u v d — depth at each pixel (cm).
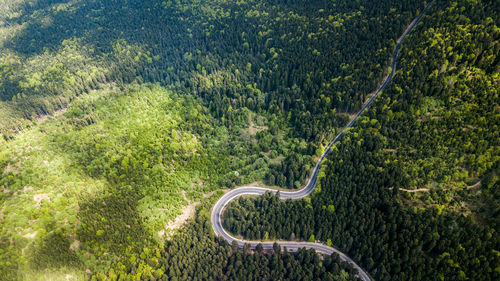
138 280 13862
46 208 15175
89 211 15625
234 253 15325
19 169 17412
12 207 15238
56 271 13362
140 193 17438
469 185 14462
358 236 14575
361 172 16338
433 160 15500
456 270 12362
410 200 14950
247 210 16850
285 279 13712
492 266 12006
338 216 15338
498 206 13300
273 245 15225
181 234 15762
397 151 16575
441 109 17025
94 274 13888
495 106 15950
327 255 14350
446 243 12988
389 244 13975
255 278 14000
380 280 13400
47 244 13962
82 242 14562
